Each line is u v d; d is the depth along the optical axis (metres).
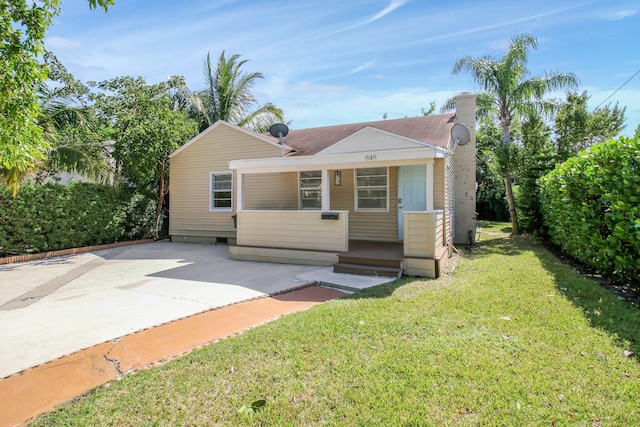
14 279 7.38
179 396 2.79
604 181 5.87
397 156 7.71
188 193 13.68
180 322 4.55
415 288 5.96
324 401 2.68
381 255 7.71
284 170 9.09
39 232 10.25
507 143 14.56
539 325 4.09
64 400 2.82
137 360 3.50
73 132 12.48
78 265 8.96
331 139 12.42
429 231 7.07
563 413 2.48
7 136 5.09
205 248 11.96
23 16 4.85
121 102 13.04
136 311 5.01
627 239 5.24
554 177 8.84
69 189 11.01
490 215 23.30
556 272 7.02
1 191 9.41
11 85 4.87
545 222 11.18
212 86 20.42
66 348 3.78
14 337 4.09
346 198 10.69
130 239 13.55
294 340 3.76
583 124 14.75
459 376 2.99
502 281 6.35
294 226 8.83
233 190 12.73
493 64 15.70
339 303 5.09
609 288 5.87
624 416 2.42
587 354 3.32
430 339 3.74
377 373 3.06
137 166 12.41
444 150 8.18
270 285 6.50
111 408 2.65
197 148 13.41
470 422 2.42
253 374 3.09
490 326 4.09
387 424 2.41
